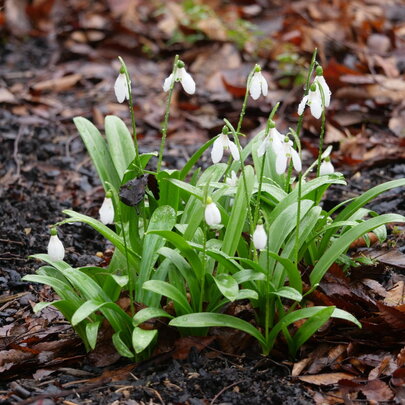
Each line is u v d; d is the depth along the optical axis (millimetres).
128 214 1374
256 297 1309
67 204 1734
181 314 1339
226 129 1320
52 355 1377
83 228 1645
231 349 1362
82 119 1470
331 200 1649
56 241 1294
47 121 2105
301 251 1382
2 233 1624
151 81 2424
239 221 1347
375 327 1354
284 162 1280
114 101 2260
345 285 1394
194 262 1326
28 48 2709
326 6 2926
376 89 2082
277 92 2230
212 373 1328
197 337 1352
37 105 2229
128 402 1290
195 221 1351
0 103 2213
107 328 1370
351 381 1306
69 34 2762
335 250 1356
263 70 2395
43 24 2906
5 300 1491
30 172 1835
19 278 1529
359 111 2031
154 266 1421
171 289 1315
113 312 1345
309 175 1786
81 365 1365
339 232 1483
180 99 2246
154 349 1360
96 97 2295
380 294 1426
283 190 1419
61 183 1810
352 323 1383
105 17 2904
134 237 1386
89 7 3047
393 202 1666
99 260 1566
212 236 1420
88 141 1455
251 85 1345
